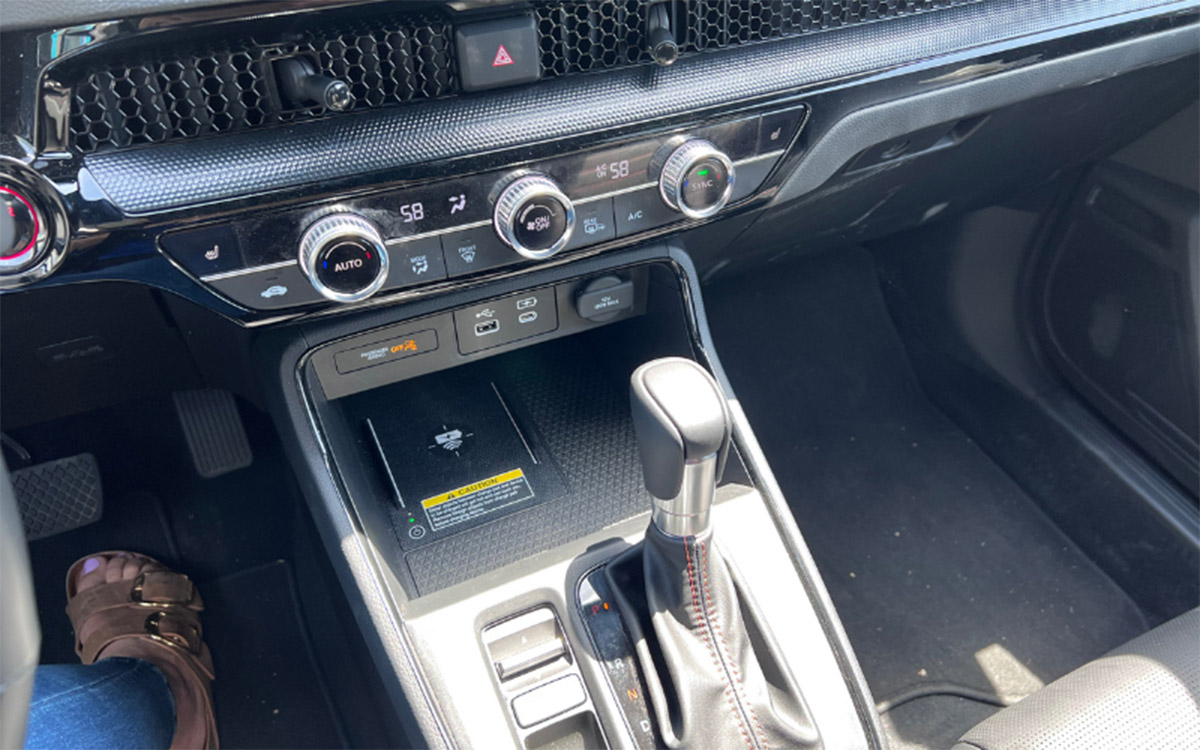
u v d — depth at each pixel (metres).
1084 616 1.58
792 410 1.92
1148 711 0.91
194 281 0.84
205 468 1.64
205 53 0.75
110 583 1.48
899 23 1.04
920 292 1.89
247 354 1.06
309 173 0.82
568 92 0.90
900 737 1.42
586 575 1.01
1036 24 1.09
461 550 1.12
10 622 0.59
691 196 0.98
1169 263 1.44
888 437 1.89
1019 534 1.71
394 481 1.17
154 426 1.57
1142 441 1.59
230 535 1.64
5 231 0.75
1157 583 1.56
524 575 1.00
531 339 1.13
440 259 0.92
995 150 1.34
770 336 2.01
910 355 2.00
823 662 1.01
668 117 0.94
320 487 0.98
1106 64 1.16
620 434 1.25
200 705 1.39
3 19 0.67
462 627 0.97
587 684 0.96
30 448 1.48
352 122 0.83
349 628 1.45
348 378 1.06
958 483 1.80
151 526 1.62
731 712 0.93
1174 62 1.24
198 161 0.79
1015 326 1.73
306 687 1.48
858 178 1.22
